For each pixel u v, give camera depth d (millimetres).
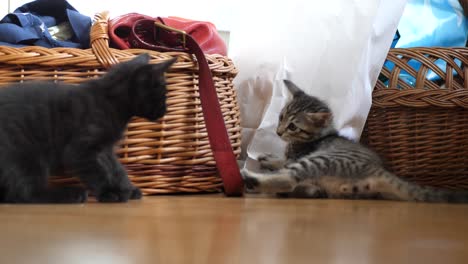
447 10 2600
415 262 668
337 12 2254
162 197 1807
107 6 2805
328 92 2289
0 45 1759
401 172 2266
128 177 1729
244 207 1464
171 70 1843
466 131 2227
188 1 2895
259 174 1973
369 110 2270
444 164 2254
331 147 2172
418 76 2215
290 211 1361
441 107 2180
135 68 1596
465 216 1333
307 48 2334
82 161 1493
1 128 1422
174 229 914
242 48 2508
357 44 2203
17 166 1445
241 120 2492
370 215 1296
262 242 795
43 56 1695
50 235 812
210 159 1996
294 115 2270
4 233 828
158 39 2068
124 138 1733
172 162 1902
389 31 2209
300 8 2352
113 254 670
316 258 672
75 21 2053
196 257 662
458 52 2236
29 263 598
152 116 1659
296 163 2033
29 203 1457
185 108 1896
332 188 2053
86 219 1033
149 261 630
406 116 2234
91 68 1770
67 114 1500
